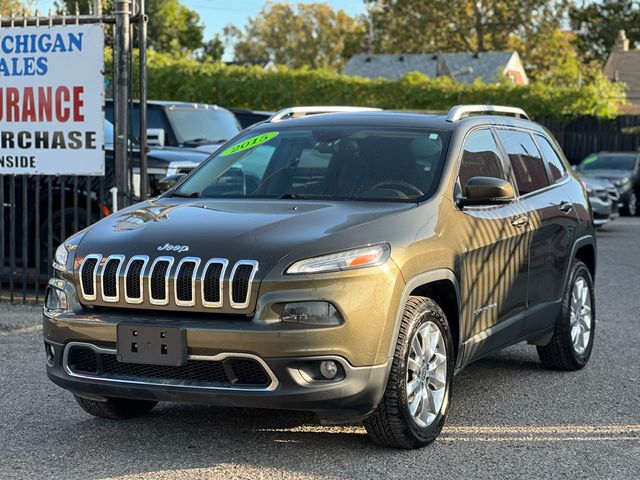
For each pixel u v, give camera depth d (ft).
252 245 15.98
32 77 31.19
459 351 18.53
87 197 31.14
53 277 17.38
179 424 18.76
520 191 21.66
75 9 33.45
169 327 15.65
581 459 16.87
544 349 23.59
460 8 216.74
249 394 15.49
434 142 19.69
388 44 232.12
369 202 18.29
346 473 15.90
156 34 210.38
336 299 15.48
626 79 211.61
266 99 107.65
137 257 16.26
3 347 25.54
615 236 63.05
